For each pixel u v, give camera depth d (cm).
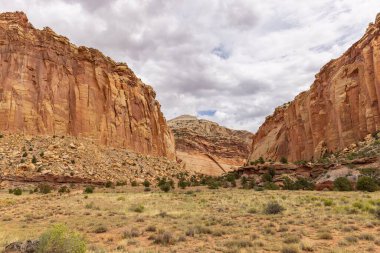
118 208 3438
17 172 6806
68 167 7706
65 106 9919
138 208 3206
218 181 8269
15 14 10038
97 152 9544
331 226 1986
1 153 7469
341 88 9644
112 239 1838
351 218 2264
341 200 3525
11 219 2845
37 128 8969
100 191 6469
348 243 1538
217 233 1866
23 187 6469
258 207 3206
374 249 1417
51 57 10119
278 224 2162
